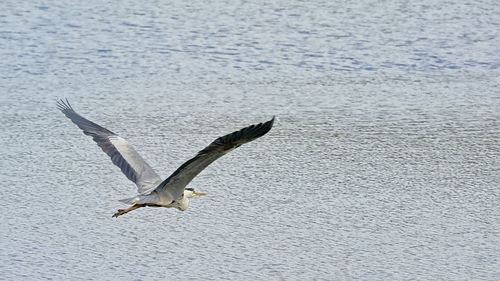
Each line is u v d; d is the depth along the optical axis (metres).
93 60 22.38
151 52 22.95
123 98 20.28
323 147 18.31
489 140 18.70
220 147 7.89
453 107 20.34
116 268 13.51
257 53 23.06
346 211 15.52
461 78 22.00
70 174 16.81
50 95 20.34
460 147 18.36
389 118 19.73
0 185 16.22
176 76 21.64
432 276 13.37
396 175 17.05
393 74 22.11
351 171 17.20
